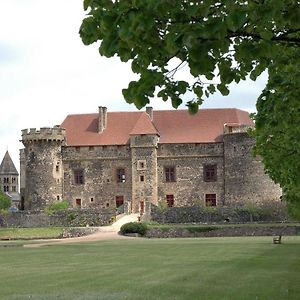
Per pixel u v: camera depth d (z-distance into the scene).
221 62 8.25
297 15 7.26
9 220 66.56
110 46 6.92
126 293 16.84
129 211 69.44
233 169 68.81
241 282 18.88
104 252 34.88
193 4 6.62
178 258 29.25
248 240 45.78
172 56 7.69
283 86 11.45
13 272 23.67
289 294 16.05
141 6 6.63
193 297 15.80
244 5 7.01
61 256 32.38
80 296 16.44
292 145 20.22
